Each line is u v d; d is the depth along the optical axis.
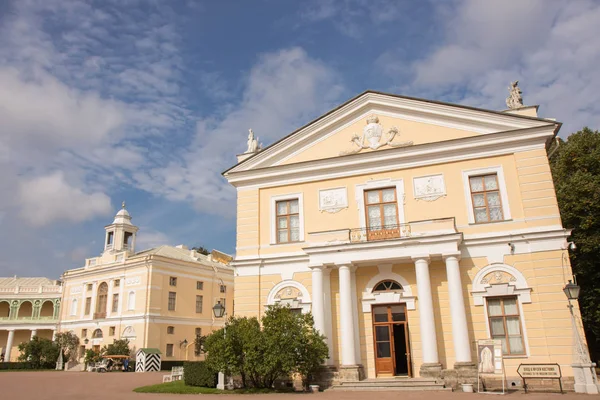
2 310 62.00
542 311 19.00
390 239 20.33
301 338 19.09
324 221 23.09
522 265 19.70
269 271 23.28
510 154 21.08
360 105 23.67
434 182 21.83
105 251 51.38
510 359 18.88
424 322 19.27
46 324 55.91
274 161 24.73
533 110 21.66
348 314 20.44
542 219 19.94
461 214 21.08
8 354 56.38
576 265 25.05
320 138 24.23
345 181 23.30
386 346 20.91
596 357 29.16
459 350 18.70
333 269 22.22
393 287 21.52
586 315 25.20
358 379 19.59
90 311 49.91
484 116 21.69
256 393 18.19
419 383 18.45
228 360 19.16
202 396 17.39
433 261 20.80
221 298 53.31
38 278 67.19
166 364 43.91
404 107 22.98
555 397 15.36
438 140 22.25
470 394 16.67
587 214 24.78
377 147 23.03
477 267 20.22
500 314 19.62
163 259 46.81
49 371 41.91
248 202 24.62
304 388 19.64
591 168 26.16
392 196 22.50
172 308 47.06
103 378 29.58
